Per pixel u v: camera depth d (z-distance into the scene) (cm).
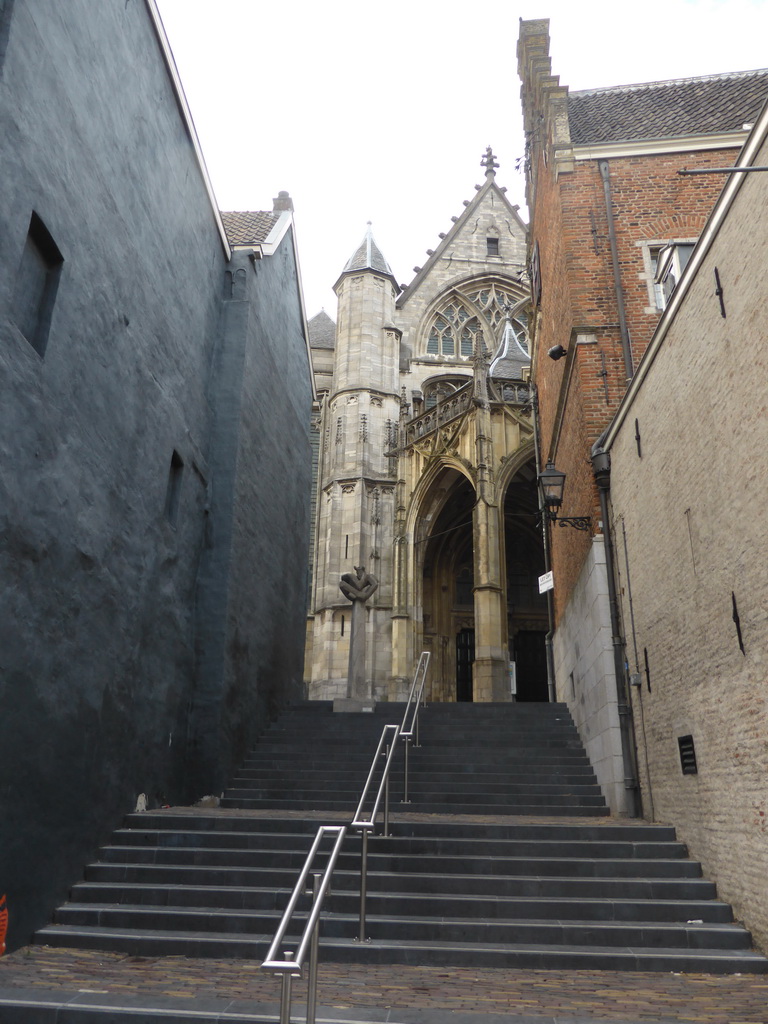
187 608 1079
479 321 3894
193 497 1115
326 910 670
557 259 1414
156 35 954
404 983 530
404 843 777
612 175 1323
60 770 696
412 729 1171
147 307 926
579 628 1272
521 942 613
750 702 595
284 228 1600
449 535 3362
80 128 735
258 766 1206
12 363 608
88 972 546
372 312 3622
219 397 1241
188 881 723
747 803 604
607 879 694
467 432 2767
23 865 627
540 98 1548
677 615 769
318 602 3303
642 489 891
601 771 1070
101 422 786
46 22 663
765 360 557
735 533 616
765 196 552
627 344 1202
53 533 680
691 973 561
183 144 1074
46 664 670
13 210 606
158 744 952
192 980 530
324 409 3794
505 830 821
